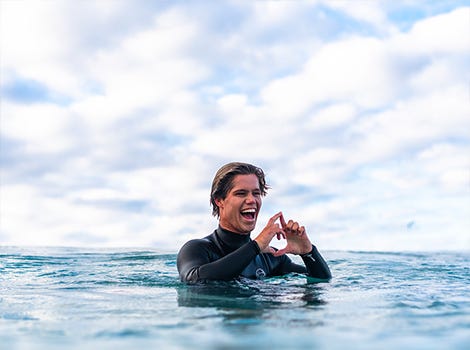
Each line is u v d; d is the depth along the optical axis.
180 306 2.13
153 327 1.64
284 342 1.39
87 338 1.49
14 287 3.03
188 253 3.40
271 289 2.78
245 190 3.53
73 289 2.89
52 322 1.77
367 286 2.98
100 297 2.49
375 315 1.85
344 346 1.35
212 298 2.40
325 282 3.23
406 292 2.66
